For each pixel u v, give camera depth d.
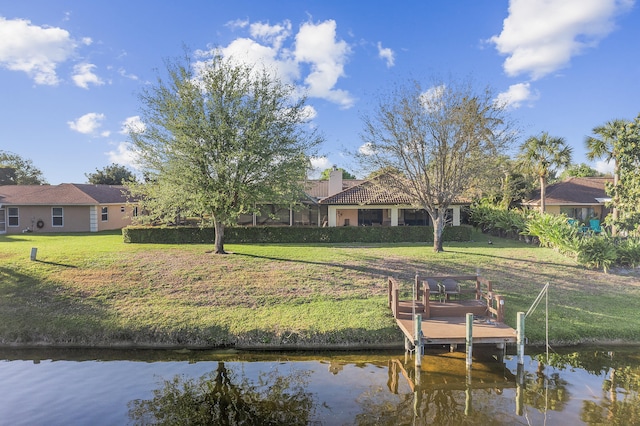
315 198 31.38
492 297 11.48
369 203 27.41
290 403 7.85
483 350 10.55
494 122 18.31
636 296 13.61
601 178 36.94
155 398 8.05
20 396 8.08
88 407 7.66
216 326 11.42
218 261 17.03
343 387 8.55
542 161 30.11
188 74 16.89
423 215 28.80
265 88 17.52
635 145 18.78
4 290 13.27
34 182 55.75
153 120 16.77
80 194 30.19
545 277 15.40
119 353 10.45
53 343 10.89
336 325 11.38
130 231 22.45
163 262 16.67
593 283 14.79
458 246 21.98
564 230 19.33
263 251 19.64
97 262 16.28
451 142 18.52
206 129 16.31
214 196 16.31
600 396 8.08
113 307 12.37
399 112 18.73
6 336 10.94
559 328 11.45
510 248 21.12
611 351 10.45
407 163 19.25
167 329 11.22
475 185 18.97
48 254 17.39
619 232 19.56
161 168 16.95
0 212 28.81
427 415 7.37
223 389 8.47
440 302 12.15
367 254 18.84
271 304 12.78
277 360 10.02
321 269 15.93
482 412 7.48
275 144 17.44
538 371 9.27
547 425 7.00
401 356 10.26
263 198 17.42
